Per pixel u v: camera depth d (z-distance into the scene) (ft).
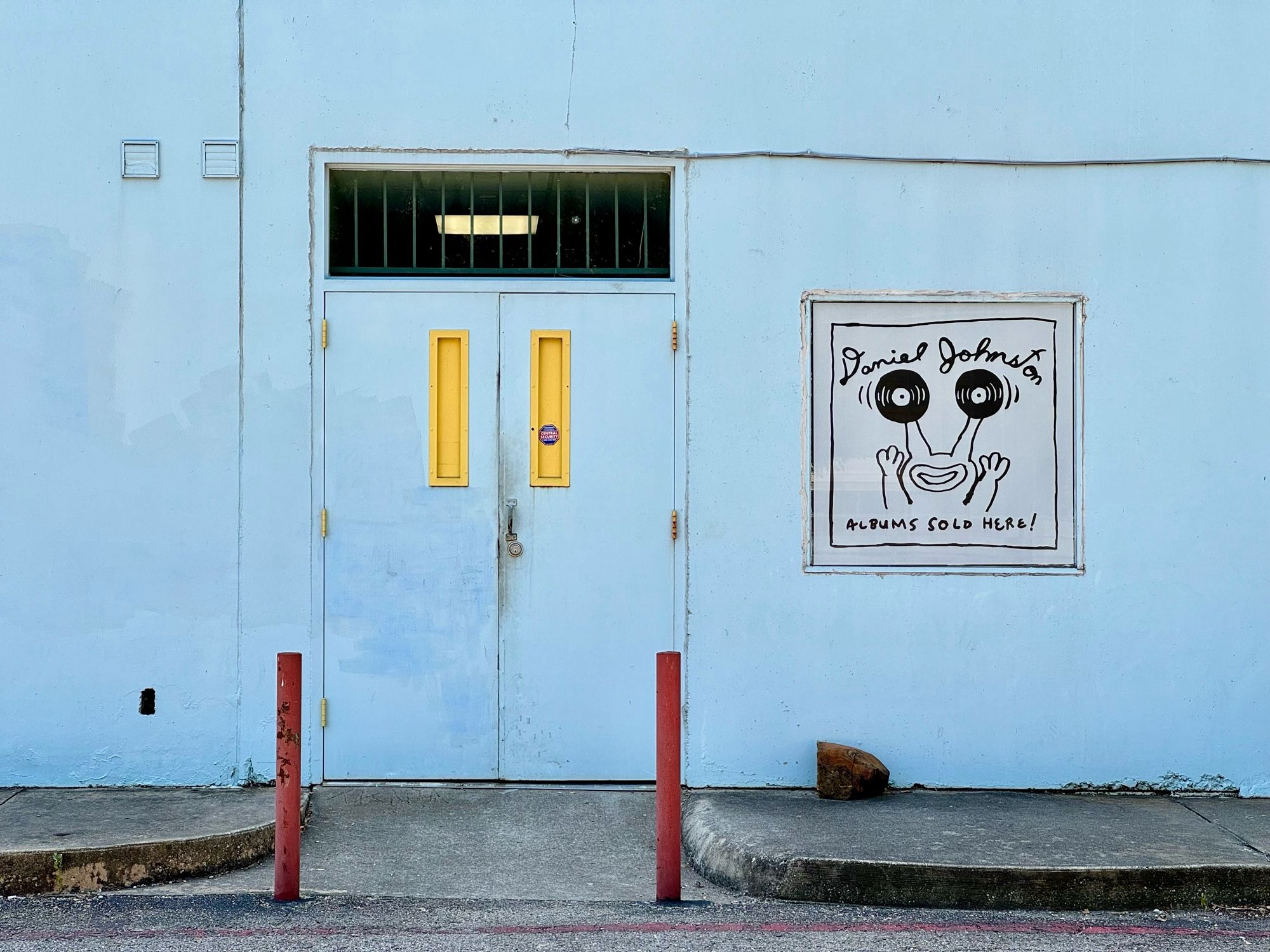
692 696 21.61
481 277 21.75
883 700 21.71
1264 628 21.74
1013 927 15.85
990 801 20.92
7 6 21.26
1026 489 21.85
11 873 16.88
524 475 21.62
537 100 21.62
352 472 21.53
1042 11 21.77
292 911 16.22
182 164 21.39
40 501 21.25
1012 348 21.85
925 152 21.76
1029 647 21.74
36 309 21.27
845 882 16.89
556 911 16.35
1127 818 19.77
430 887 17.38
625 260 21.99
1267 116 21.85
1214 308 21.85
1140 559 21.79
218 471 21.36
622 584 21.63
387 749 21.47
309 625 21.40
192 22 21.36
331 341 21.53
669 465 21.67
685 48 21.67
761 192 21.70
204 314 21.40
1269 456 21.80
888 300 21.79
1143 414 21.83
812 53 21.71
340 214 21.95
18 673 21.20
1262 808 20.72
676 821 16.87
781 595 21.67
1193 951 14.99
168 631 21.33
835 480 21.77
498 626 21.56
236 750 21.34
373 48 21.53
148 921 15.78
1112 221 21.83
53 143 21.31
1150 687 21.71
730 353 21.68
